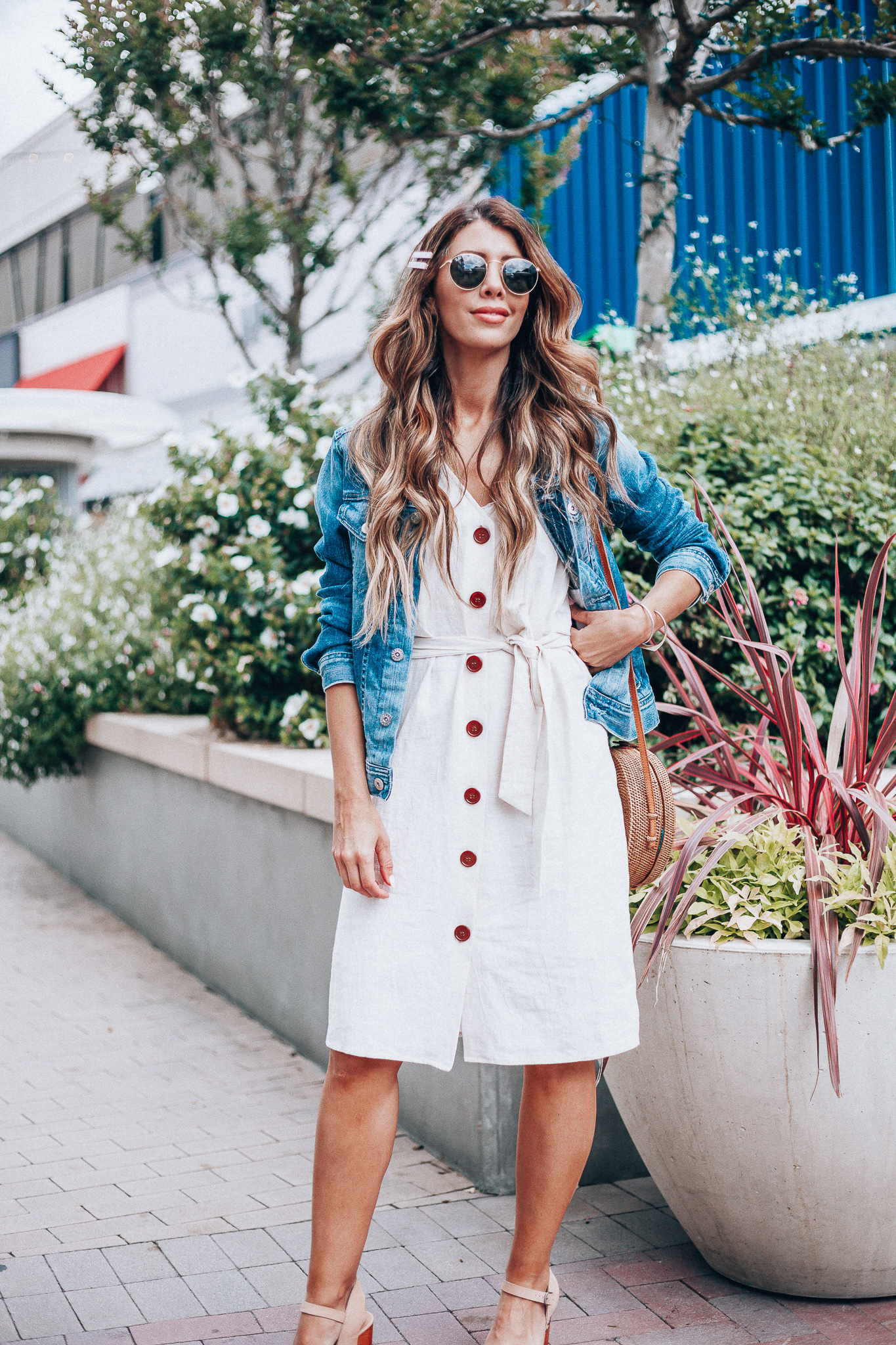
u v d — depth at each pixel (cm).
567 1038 196
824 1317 240
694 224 727
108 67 717
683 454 425
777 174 682
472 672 198
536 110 672
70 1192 311
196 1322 242
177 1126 359
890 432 444
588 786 200
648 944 235
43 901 681
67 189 2056
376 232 1151
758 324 550
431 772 197
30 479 1118
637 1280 258
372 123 615
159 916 577
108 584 698
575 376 207
